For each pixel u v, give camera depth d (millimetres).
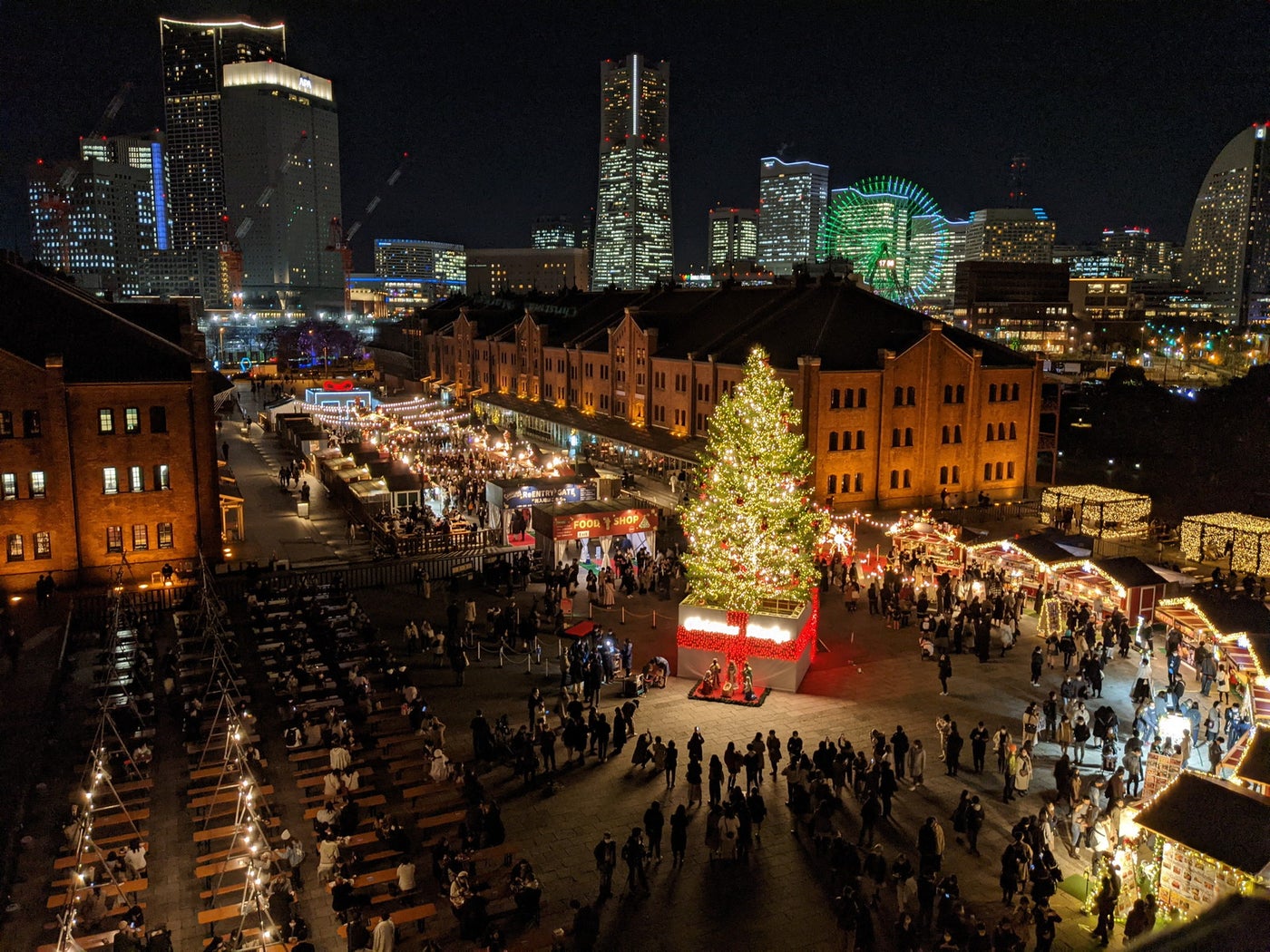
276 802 26547
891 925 21375
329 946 20531
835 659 37938
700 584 36531
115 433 46938
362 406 105938
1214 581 44531
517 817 25922
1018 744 29750
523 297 134000
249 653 38125
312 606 42562
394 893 22188
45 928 20672
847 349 64250
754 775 25656
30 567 45938
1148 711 29688
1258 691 29812
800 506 36906
